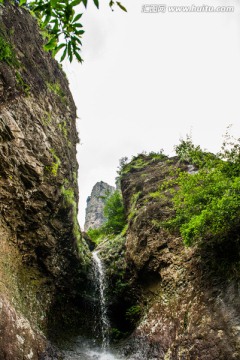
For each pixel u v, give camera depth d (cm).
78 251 1766
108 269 1906
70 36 382
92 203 7756
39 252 1422
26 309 1201
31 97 1330
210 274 1106
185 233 1109
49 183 1370
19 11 1404
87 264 1875
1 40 1123
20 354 952
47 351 1144
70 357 1272
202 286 1111
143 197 1883
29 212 1309
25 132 1233
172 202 1570
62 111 1722
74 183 1839
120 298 1703
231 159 1145
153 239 1479
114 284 1795
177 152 2011
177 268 1285
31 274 1373
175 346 1039
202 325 988
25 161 1214
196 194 1128
